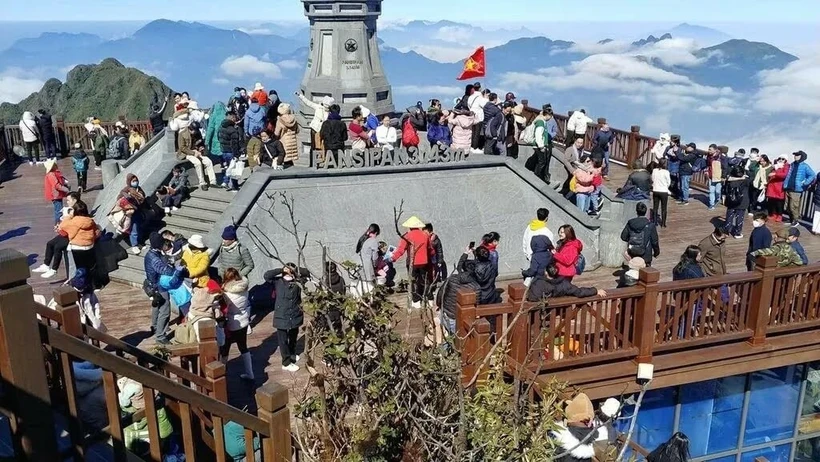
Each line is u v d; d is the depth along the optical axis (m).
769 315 10.73
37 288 13.27
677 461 8.02
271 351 11.51
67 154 25.52
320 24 19.44
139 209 14.50
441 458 5.66
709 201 19.12
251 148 15.94
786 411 12.44
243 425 5.65
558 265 10.91
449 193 15.82
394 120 19.88
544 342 9.59
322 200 14.95
